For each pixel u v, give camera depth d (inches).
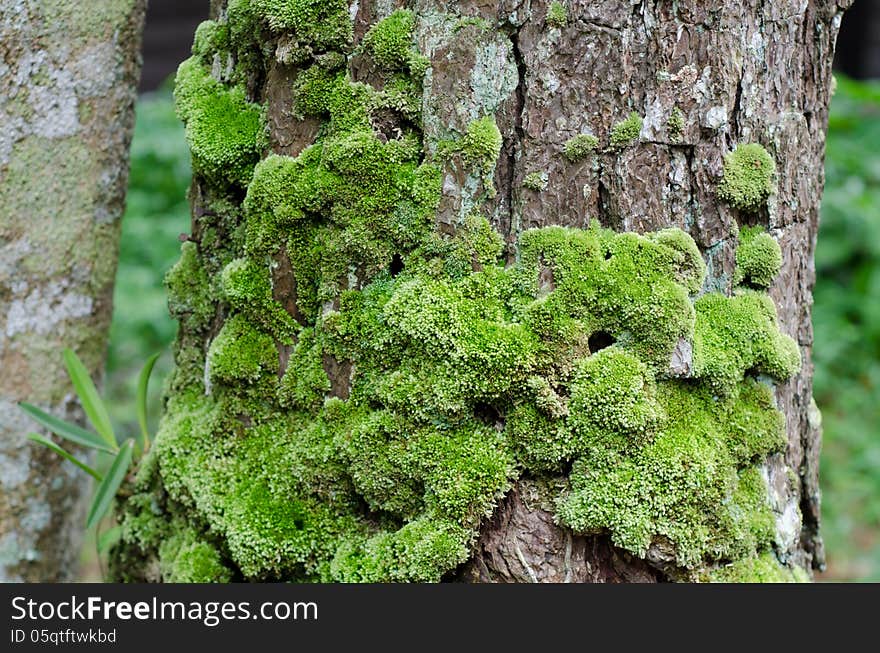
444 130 62.2
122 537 67.4
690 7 62.0
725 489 62.1
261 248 63.6
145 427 67.8
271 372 64.1
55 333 69.7
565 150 62.1
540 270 62.1
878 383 118.0
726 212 62.7
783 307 63.7
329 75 62.9
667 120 62.1
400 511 62.7
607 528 61.7
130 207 131.3
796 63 63.5
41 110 68.0
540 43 62.0
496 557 62.2
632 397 61.5
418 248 62.6
